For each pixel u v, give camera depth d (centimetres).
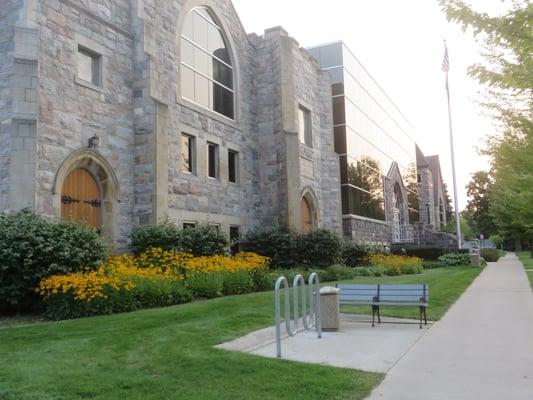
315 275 927
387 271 2547
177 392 551
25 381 590
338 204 3005
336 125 3344
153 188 1681
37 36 1362
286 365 669
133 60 1748
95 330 895
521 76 767
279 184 2469
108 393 549
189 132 2011
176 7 1992
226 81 2378
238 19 2480
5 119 1336
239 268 1584
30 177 1312
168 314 1052
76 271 1181
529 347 802
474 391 571
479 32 669
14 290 1098
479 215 7606
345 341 862
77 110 1510
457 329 976
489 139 1459
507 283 1945
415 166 5769
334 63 3378
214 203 2134
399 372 655
